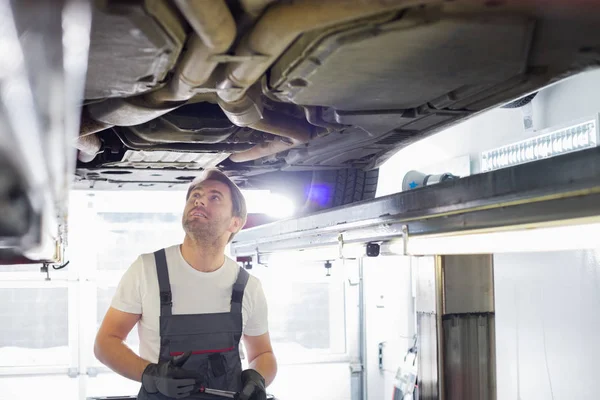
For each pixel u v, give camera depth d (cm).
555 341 346
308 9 91
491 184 133
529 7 94
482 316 232
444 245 171
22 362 551
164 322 171
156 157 229
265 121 174
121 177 277
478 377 229
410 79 124
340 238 236
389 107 149
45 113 45
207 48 104
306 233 273
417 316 243
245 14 99
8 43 36
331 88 129
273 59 110
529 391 367
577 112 332
